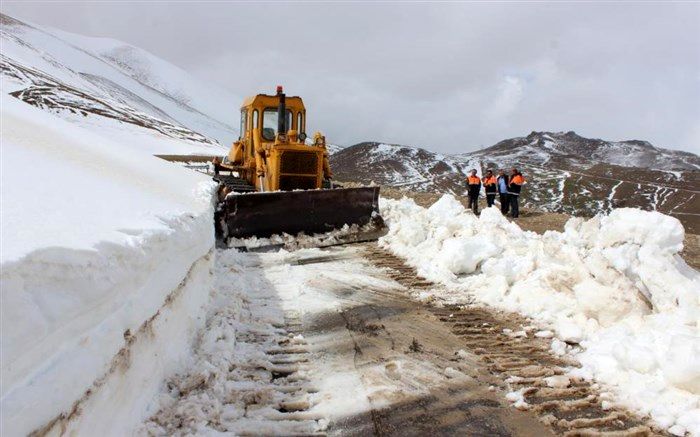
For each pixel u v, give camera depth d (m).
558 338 4.49
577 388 3.54
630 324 4.37
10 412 1.44
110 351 2.18
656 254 4.80
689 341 3.34
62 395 1.73
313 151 9.07
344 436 2.92
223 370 3.50
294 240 8.07
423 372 3.76
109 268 2.16
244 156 10.79
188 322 3.79
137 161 8.19
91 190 3.39
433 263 6.78
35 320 1.59
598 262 4.89
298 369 3.76
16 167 3.08
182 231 3.67
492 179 14.47
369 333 4.55
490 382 3.63
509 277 5.89
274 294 5.66
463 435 2.96
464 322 4.90
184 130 74.62
